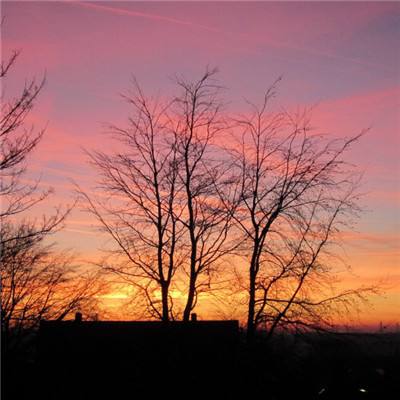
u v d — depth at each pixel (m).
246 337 22.12
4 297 15.95
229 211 22.36
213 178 22.70
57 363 21.27
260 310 21.81
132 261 21.73
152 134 22.59
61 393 21.30
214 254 22.22
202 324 23.80
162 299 21.88
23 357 17.55
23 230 16.31
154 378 22.73
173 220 22.22
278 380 22.34
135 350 23.55
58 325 19.05
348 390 25.12
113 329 24.36
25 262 16.38
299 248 22.08
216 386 22.34
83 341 23.66
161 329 23.27
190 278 22.05
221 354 22.83
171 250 22.09
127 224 21.95
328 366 24.00
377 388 27.47
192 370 22.53
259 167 22.56
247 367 22.08
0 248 15.75
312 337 21.55
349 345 21.55
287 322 21.56
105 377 23.20
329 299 21.61
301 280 21.88
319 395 24.47
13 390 17.55
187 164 22.47
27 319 16.12
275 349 22.17
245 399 22.05
